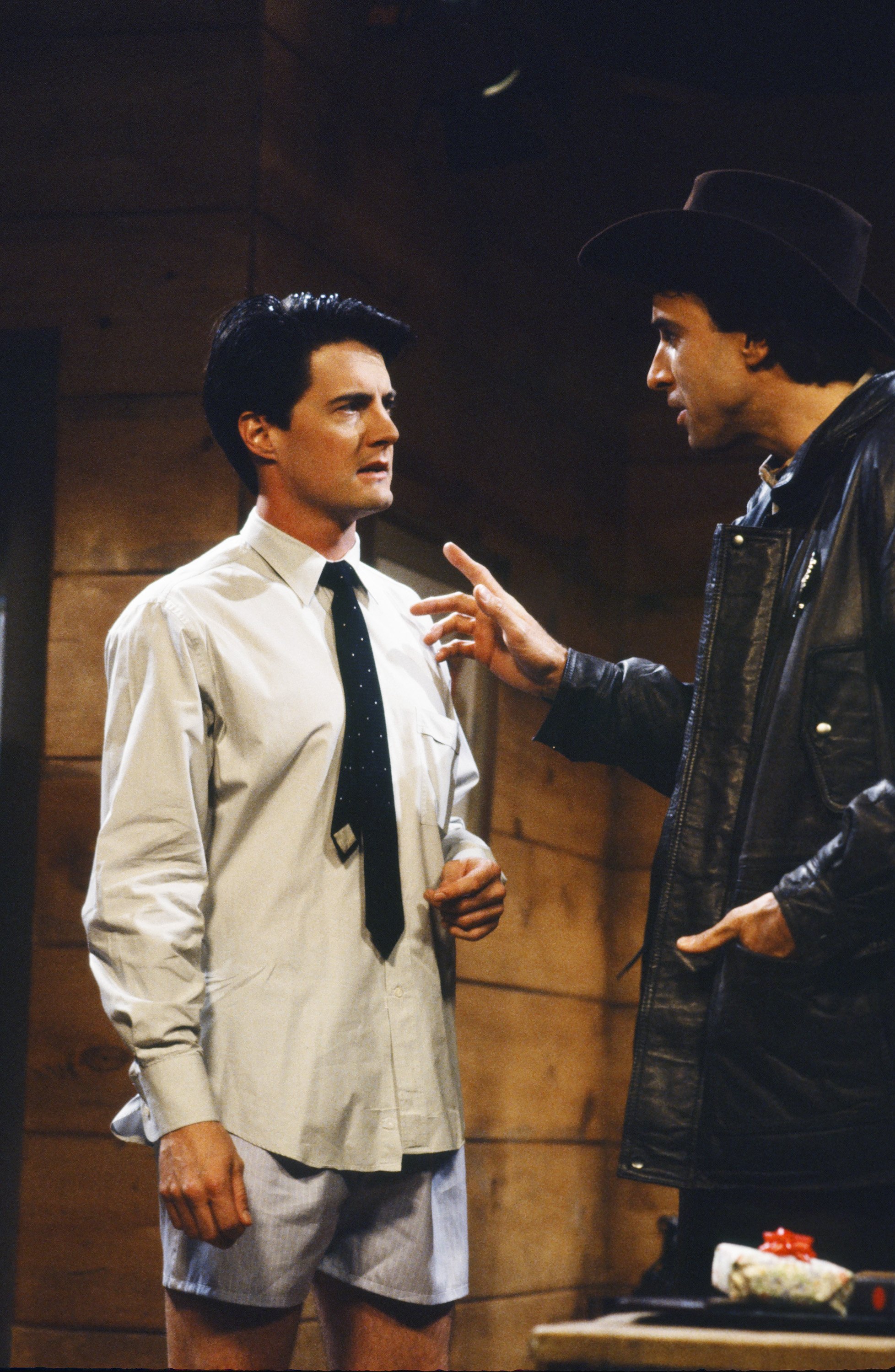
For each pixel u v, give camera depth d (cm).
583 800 593
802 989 244
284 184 425
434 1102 266
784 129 610
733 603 274
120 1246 386
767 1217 248
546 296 575
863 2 547
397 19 462
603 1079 601
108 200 423
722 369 281
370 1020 262
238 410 286
